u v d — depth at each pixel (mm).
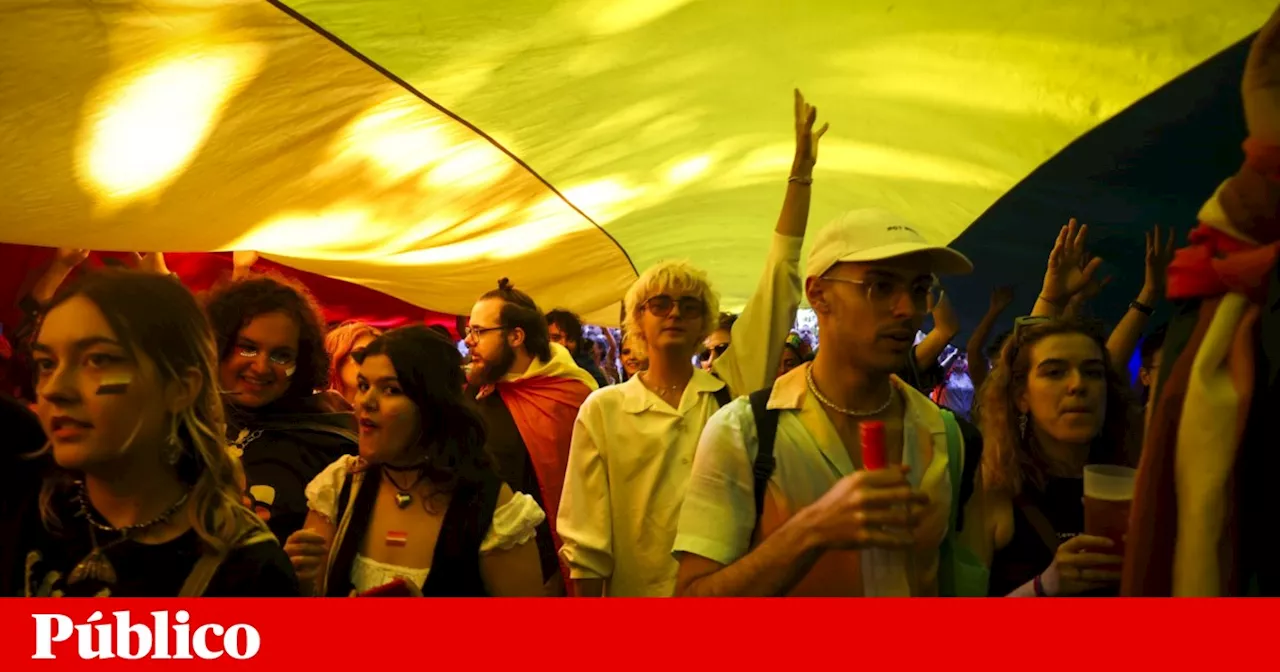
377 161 3605
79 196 3293
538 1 2605
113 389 1453
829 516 1667
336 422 2916
